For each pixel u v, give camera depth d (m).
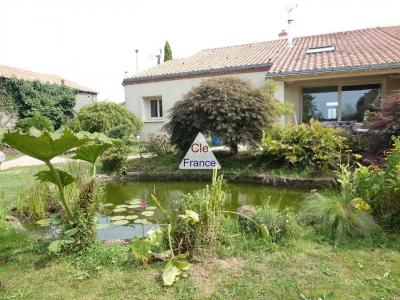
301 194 5.66
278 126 7.72
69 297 2.24
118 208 4.84
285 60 11.45
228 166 7.32
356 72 9.19
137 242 2.73
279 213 3.56
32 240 3.37
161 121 13.98
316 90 11.26
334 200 3.63
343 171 4.62
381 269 2.55
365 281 2.37
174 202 3.46
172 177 7.21
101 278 2.50
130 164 8.28
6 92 16.69
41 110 17.58
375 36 13.00
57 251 2.88
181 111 7.46
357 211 3.46
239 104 7.17
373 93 10.48
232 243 3.06
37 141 2.73
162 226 3.38
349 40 13.22
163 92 13.68
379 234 3.21
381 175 3.61
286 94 11.17
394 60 8.75
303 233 3.27
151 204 5.16
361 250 2.91
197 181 7.02
